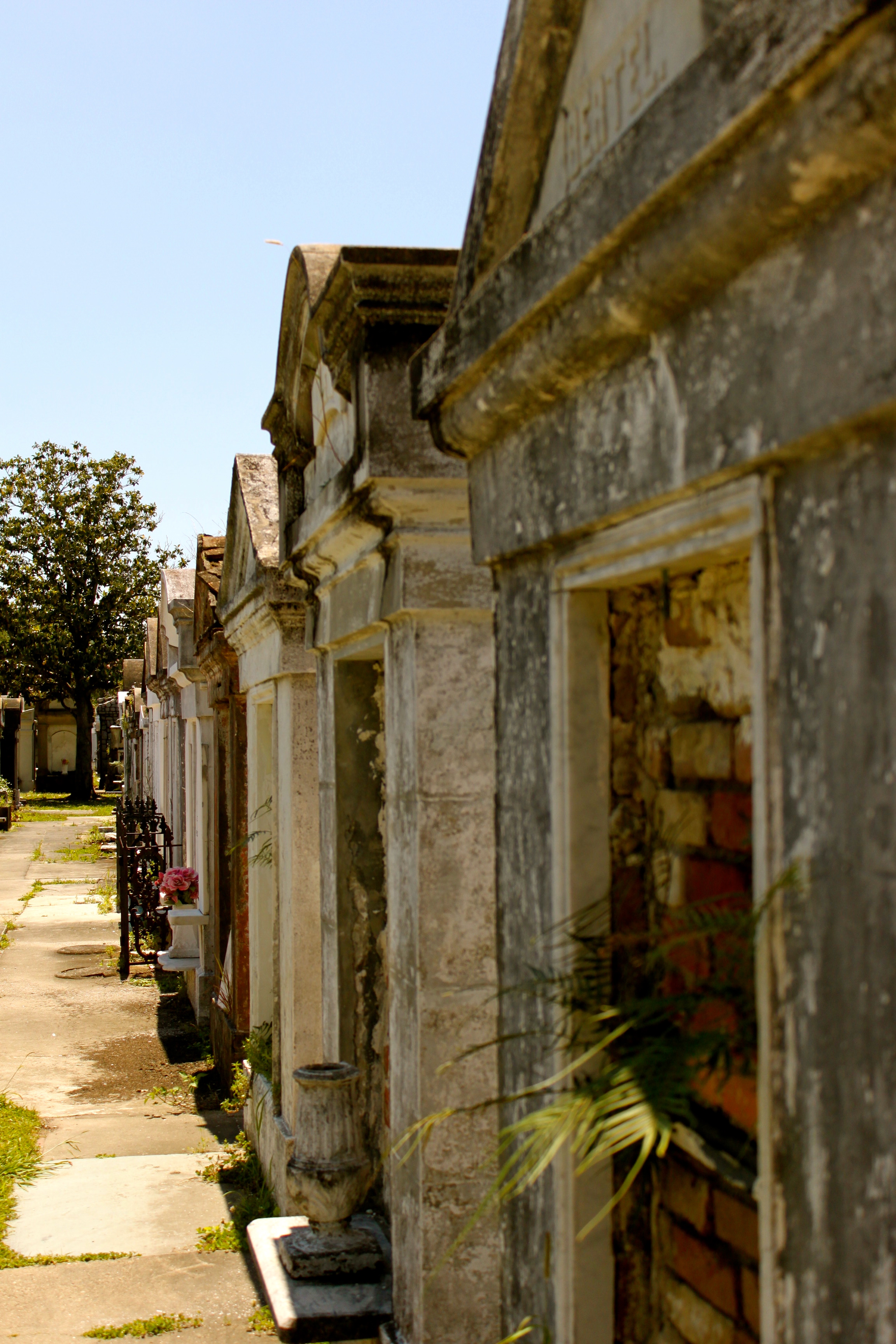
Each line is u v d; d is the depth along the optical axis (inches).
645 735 100.2
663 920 96.2
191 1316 192.1
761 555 66.9
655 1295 96.0
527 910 106.0
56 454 1792.6
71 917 735.7
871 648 57.5
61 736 2095.2
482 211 107.0
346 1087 190.1
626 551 88.3
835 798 60.1
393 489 148.8
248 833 311.3
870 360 55.8
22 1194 268.2
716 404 70.2
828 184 57.7
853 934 58.3
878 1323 56.0
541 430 98.7
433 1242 149.6
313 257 186.9
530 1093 89.8
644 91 84.5
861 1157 57.4
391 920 166.2
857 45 53.4
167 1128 331.0
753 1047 76.1
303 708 247.0
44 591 1754.4
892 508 56.0
